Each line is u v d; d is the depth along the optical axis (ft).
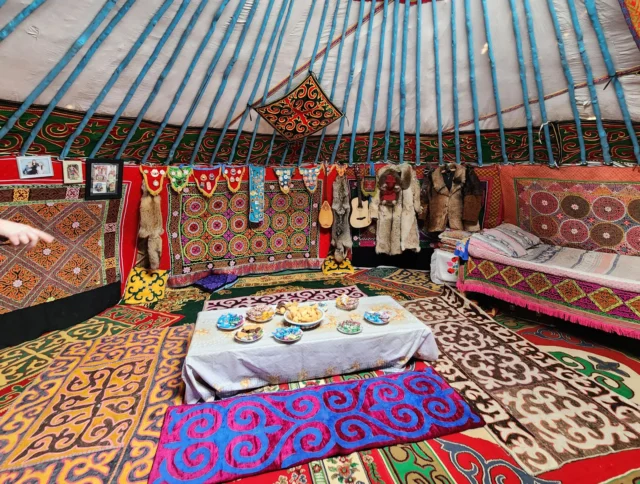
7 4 5.62
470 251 9.93
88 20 6.48
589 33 7.88
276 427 5.26
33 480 4.36
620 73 8.20
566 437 5.18
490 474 4.52
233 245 12.32
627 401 6.02
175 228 11.18
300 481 4.41
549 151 10.76
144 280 10.65
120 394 6.08
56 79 7.11
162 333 8.34
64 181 8.53
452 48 9.23
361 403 5.80
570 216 10.78
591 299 7.78
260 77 9.32
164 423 5.32
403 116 11.24
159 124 9.52
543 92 9.52
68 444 4.95
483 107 10.66
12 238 3.85
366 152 12.94
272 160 12.70
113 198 9.61
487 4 8.16
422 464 4.67
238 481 4.41
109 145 9.23
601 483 4.40
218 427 5.25
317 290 11.35
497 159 12.09
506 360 7.29
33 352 7.47
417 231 13.10
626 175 9.66
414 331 6.75
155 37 7.44
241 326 6.65
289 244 13.25
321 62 9.52
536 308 8.66
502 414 5.66
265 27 8.14
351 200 13.23
